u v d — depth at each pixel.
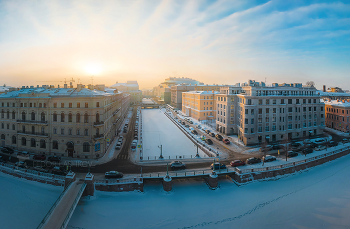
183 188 55.09
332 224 43.56
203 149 76.94
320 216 45.78
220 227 42.38
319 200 51.06
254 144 82.25
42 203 45.69
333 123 107.69
